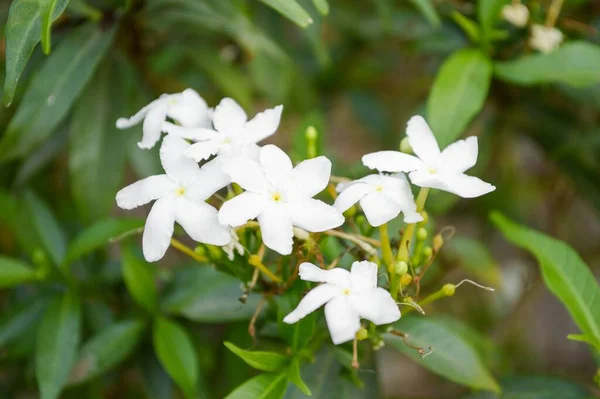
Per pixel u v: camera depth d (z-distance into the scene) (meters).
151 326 0.43
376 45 0.59
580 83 0.41
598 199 0.49
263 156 0.35
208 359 0.46
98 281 0.45
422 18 0.51
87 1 0.43
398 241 0.38
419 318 0.39
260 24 0.53
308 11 0.47
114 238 0.39
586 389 0.42
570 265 0.40
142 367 0.43
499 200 0.59
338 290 0.34
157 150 0.46
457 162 0.36
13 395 0.48
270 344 0.40
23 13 0.35
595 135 0.49
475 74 0.41
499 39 0.44
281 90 0.51
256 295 0.41
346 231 0.39
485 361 0.47
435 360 0.38
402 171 0.36
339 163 0.49
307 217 0.34
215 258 0.37
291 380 0.35
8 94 0.35
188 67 0.53
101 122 0.44
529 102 0.49
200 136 0.36
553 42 0.44
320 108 0.62
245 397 0.35
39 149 0.47
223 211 0.34
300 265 0.35
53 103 0.41
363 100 0.61
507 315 0.61
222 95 0.52
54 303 0.42
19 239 0.45
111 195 0.44
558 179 0.57
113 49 0.45
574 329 0.69
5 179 0.50
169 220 0.35
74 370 0.41
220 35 0.49
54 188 0.53
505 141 0.54
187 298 0.42
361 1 0.57
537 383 0.42
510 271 0.66
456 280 0.63
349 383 0.38
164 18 0.45
